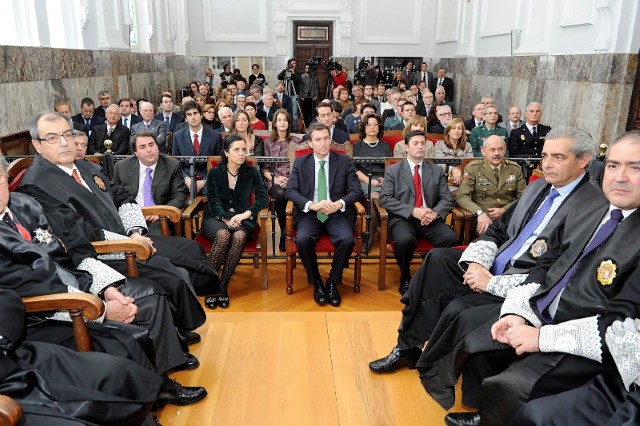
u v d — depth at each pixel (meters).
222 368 2.35
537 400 1.45
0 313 1.48
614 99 5.28
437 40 12.45
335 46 13.23
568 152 2.01
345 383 2.24
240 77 11.22
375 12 12.90
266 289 3.54
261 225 3.42
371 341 2.59
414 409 2.08
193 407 2.07
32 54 4.99
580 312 1.63
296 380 2.26
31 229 1.99
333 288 3.34
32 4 5.19
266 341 2.59
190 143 4.73
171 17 11.59
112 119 5.59
